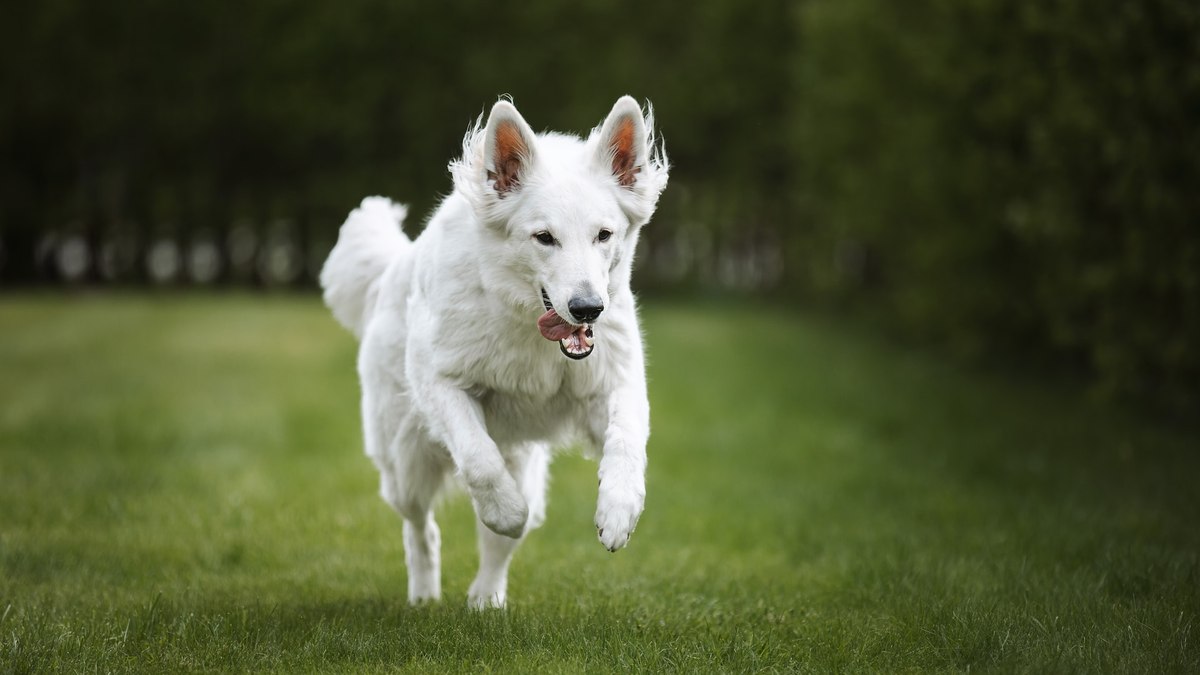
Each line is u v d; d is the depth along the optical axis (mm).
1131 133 13008
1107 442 12750
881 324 29344
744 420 14602
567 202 5531
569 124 39031
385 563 7750
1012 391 17422
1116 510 9055
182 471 10773
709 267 42969
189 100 39219
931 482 10789
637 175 5762
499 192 5652
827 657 5367
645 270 42969
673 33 39875
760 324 30031
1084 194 14258
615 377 5809
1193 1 11969
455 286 5738
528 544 8461
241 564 7660
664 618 6082
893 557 7586
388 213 7129
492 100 39594
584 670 5027
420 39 39375
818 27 26391
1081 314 15656
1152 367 14047
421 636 5523
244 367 18750
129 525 8602
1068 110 13719
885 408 15602
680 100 39469
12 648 5270
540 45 39469
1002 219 16766
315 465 11289
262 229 41312
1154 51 12578
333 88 39438
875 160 24203
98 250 40625
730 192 40750
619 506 5332
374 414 6523
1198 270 12695
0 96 37344
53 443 11898
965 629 5523
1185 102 12422
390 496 6590
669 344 23844
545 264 5508
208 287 41938
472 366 5758
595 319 5395
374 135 40062
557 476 11312
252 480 10445
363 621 5910
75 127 38500
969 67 17234
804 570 7625
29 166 39406
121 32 38406
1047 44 15031
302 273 42031
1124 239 13750
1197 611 5867
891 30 21750
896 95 22188
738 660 5281
